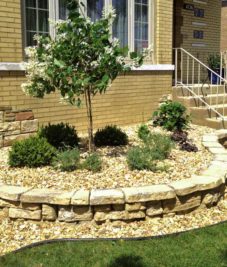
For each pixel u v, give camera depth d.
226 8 16.44
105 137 5.73
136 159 4.61
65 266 3.09
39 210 3.81
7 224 3.86
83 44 4.57
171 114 7.09
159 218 3.95
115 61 4.62
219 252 3.29
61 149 5.11
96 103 7.25
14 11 5.95
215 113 8.05
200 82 10.30
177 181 4.21
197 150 5.68
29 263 3.13
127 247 3.37
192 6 10.44
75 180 4.25
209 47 11.32
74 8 4.68
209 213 4.19
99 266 3.08
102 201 3.75
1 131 5.77
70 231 3.73
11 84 6.04
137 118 7.99
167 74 8.41
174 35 10.02
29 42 6.30
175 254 3.24
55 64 4.45
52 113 6.64
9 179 4.32
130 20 7.57
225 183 4.59
